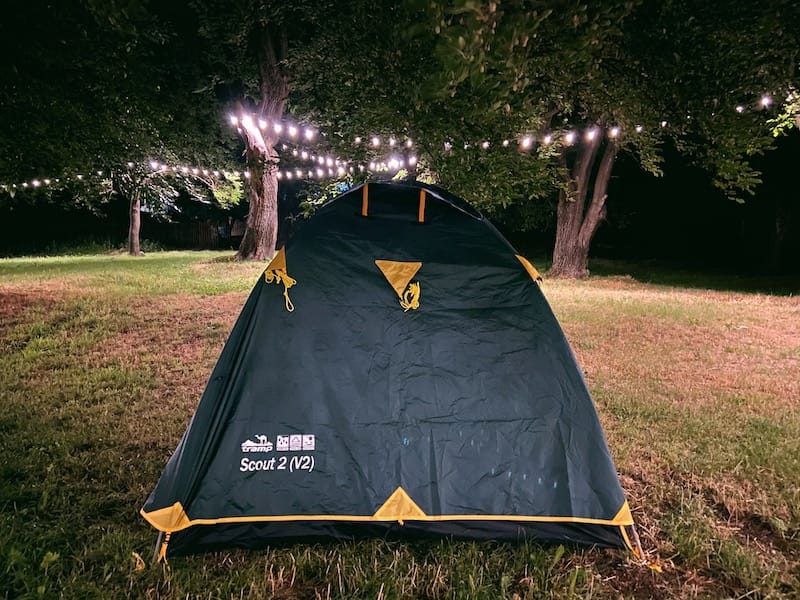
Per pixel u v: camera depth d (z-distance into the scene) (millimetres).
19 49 4371
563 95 4039
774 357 6848
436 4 1742
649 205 20031
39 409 4598
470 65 1697
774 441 4180
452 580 2592
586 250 16109
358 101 4820
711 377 5977
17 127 4938
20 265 15320
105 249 23203
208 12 7934
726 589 2598
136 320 7699
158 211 20812
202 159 13797
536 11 1911
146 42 6816
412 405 3027
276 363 3002
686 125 3564
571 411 3078
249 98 14688
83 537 2885
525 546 2828
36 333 6879
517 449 2994
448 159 4277
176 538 2766
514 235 24781
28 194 6805
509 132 4324
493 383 3084
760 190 16609
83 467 3607
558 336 3186
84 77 4812
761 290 13625
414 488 2916
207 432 2875
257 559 2734
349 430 2969
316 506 2867
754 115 3574
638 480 3629
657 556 2830
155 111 6199
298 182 22875
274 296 3062
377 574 2615
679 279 15938
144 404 4816
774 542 2975
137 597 2457
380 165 6406
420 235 3232
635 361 6547
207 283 11141
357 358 3055
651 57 3219
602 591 2570
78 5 4297
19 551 2635
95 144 5797
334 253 3150
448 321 3145
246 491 2844
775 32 2859
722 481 3547
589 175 15859
